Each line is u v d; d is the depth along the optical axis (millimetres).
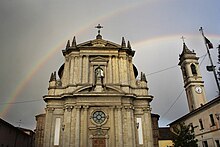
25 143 52062
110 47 39344
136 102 36375
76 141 31625
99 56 38969
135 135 33688
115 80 37219
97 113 34188
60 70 42062
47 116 34031
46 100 35156
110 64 38406
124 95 34906
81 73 37031
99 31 43938
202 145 40438
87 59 38344
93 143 32312
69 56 39125
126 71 38219
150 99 36562
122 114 34250
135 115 35562
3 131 35281
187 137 32625
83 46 38906
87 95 34250
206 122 39156
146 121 35031
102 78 37562
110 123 33438
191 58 57406
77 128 32344
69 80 36688
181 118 49469
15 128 40938
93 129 33031
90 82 36938
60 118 34312
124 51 39906
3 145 35375
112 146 31984
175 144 32719
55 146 32438
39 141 37531
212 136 37156
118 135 32625
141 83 38188
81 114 33656
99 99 34531
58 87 36406
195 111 42594
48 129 33219
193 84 54312
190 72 55875
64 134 32312
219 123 35062
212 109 37094
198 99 52688
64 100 34781
